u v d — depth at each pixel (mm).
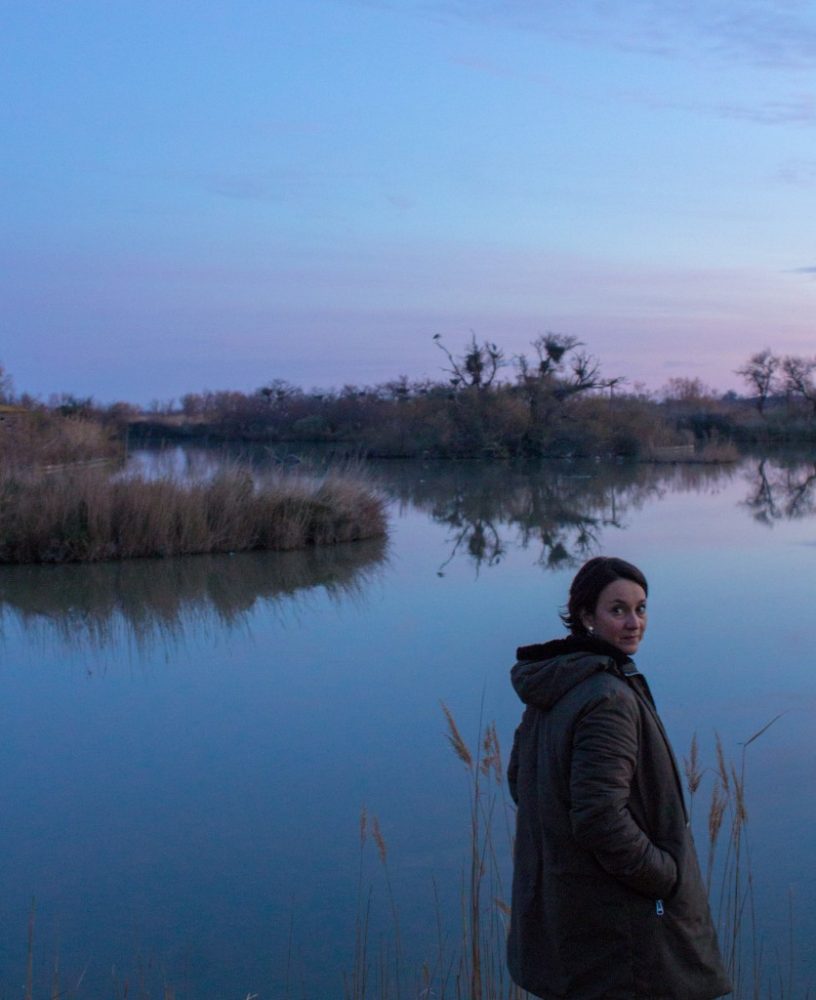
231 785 7766
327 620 13938
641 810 2928
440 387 57094
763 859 6270
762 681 10203
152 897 6020
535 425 53156
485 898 5867
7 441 28125
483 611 14445
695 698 9641
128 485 19828
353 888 6066
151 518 19297
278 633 13156
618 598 3068
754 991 4742
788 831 6668
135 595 15766
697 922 2938
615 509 29234
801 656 11172
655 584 15922
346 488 22609
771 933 5379
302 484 22016
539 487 37094
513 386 55062
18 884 6215
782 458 53531
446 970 5082
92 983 5094
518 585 16641
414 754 8391
